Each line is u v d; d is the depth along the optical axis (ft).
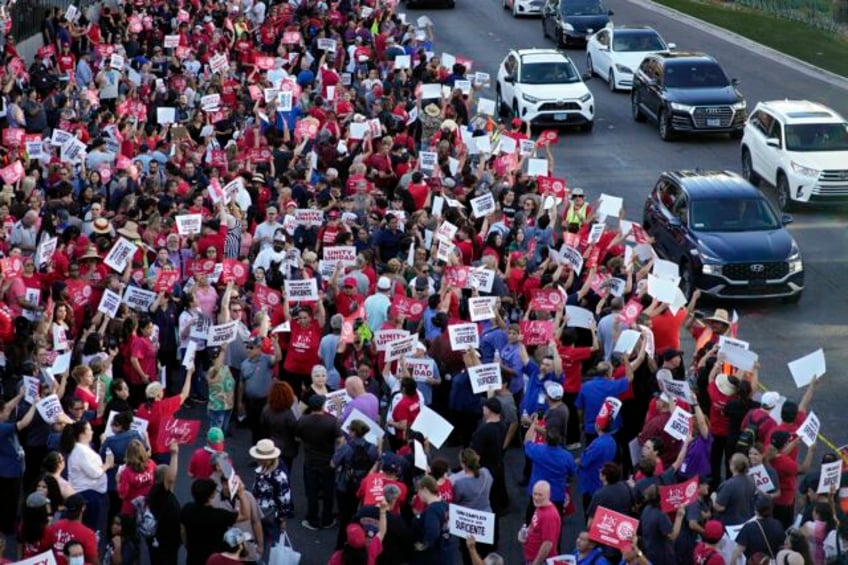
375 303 61.16
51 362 55.47
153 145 88.84
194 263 62.90
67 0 138.51
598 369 53.31
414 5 182.91
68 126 89.66
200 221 67.97
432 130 97.66
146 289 63.98
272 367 57.52
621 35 140.36
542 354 53.47
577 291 67.15
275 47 130.41
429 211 79.05
